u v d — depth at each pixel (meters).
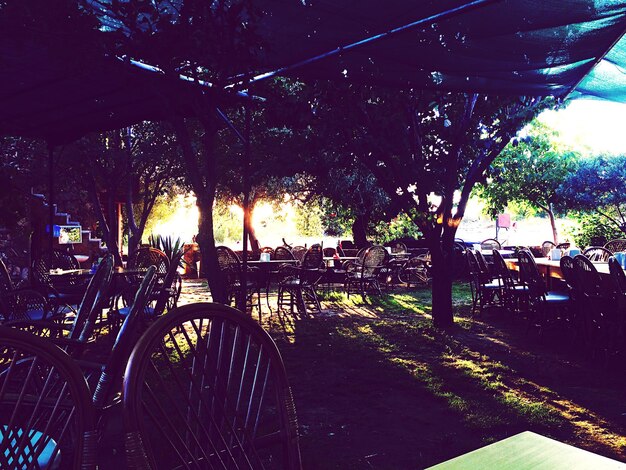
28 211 10.80
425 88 5.54
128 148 12.38
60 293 6.89
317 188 13.67
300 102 6.52
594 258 10.01
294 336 7.54
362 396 4.83
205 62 4.31
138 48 4.09
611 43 4.60
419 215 7.72
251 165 10.71
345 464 3.36
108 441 3.33
